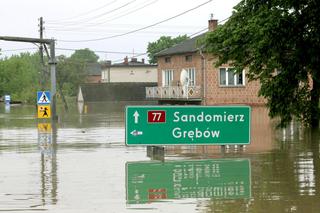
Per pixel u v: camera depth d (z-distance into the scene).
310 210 23.25
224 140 39.84
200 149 44.81
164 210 23.50
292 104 50.25
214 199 25.72
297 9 47.97
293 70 49.16
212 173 32.78
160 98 133.50
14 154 42.50
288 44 47.94
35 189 28.08
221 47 54.28
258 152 42.28
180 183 29.75
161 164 36.53
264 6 49.56
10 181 30.41
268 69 50.25
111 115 104.56
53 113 88.56
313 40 47.34
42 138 56.03
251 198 25.80
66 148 46.59
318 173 32.25
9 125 77.00
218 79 113.50
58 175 32.31
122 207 24.06
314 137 53.22
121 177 31.61
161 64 138.38
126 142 38.97
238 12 52.56
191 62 122.44
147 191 27.62
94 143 50.66
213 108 39.66
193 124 39.53
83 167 35.38
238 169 34.16
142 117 39.09
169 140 39.34
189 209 23.70
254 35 47.91
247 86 111.25
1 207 24.09
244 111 39.91
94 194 26.86
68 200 25.50
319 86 50.19
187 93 117.88
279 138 52.78
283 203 24.59
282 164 35.88
